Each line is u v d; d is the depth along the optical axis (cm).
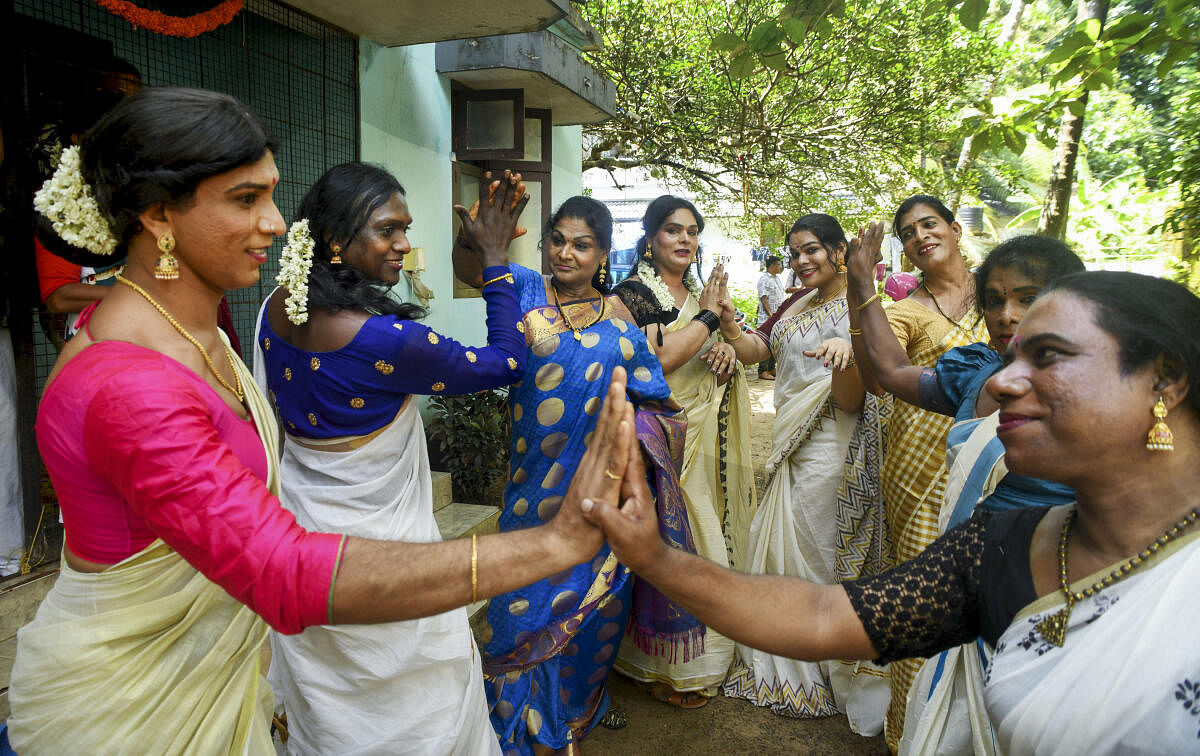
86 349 122
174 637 131
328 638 198
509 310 234
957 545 129
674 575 124
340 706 201
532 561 116
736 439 363
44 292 255
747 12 872
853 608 128
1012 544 119
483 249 237
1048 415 103
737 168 1030
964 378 204
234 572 108
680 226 342
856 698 314
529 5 405
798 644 127
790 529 342
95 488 121
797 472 344
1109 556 104
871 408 318
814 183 1055
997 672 111
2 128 276
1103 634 98
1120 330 98
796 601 129
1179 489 99
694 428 343
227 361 144
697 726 317
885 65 905
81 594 127
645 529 120
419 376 205
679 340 324
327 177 214
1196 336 96
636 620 309
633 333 289
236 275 132
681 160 1101
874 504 320
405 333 199
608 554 266
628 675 343
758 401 1027
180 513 109
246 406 147
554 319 278
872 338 243
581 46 680
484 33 449
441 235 550
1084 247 1186
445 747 206
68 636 126
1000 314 193
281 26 412
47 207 123
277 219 133
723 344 343
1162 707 91
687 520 292
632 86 950
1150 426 98
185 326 133
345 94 450
